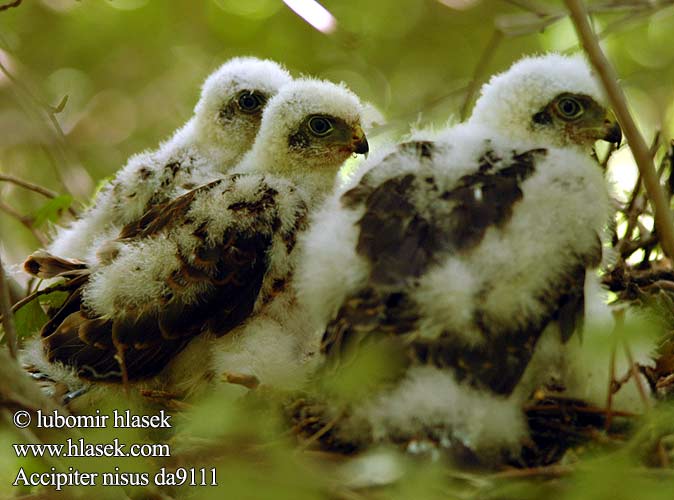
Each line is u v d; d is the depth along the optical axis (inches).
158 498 314.5
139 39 670.5
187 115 654.5
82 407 365.4
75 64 665.6
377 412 299.0
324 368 316.8
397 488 285.0
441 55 694.5
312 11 430.0
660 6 467.5
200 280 366.9
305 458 311.6
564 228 316.5
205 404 330.3
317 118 418.3
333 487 288.4
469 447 292.7
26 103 491.8
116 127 661.3
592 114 372.8
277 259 374.0
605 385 331.0
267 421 336.5
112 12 658.2
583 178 330.6
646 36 660.1
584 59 400.5
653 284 394.3
